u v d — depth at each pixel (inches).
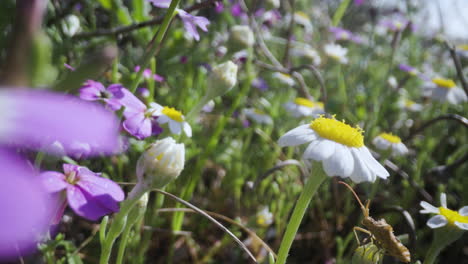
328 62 11.6
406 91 13.1
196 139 8.1
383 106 10.7
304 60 11.5
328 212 7.8
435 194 8.1
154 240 6.5
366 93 12.4
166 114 5.1
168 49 7.7
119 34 6.3
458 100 10.0
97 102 4.4
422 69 14.9
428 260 4.8
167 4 4.9
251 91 10.6
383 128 11.0
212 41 10.1
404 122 11.4
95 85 4.5
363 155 4.0
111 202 3.1
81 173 3.2
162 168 3.3
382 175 4.0
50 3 5.4
